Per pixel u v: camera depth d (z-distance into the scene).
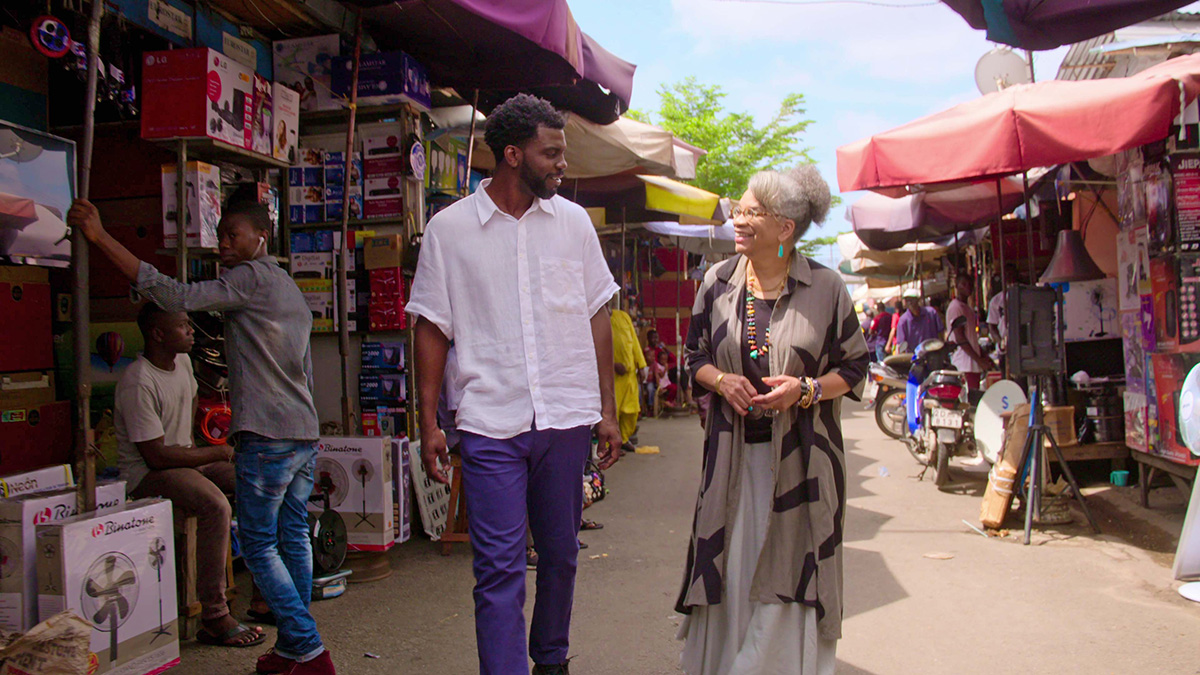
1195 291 5.72
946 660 3.65
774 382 2.76
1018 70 7.43
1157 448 6.11
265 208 3.55
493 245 2.73
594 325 2.97
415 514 5.86
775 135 26.03
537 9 4.86
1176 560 4.64
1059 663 3.59
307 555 3.54
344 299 5.03
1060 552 5.34
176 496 3.74
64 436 4.51
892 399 11.11
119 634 2.95
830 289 2.88
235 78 4.32
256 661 3.59
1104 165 7.09
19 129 3.80
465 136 7.29
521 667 2.57
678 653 3.76
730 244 15.08
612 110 7.16
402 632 3.99
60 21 3.98
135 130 4.74
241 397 3.31
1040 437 5.79
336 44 5.55
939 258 17.08
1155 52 7.67
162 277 3.10
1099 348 7.72
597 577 4.96
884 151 5.96
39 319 4.39
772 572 2.82
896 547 5.57
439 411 3.21
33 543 2.85
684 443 10.84
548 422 2.69
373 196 5.64
